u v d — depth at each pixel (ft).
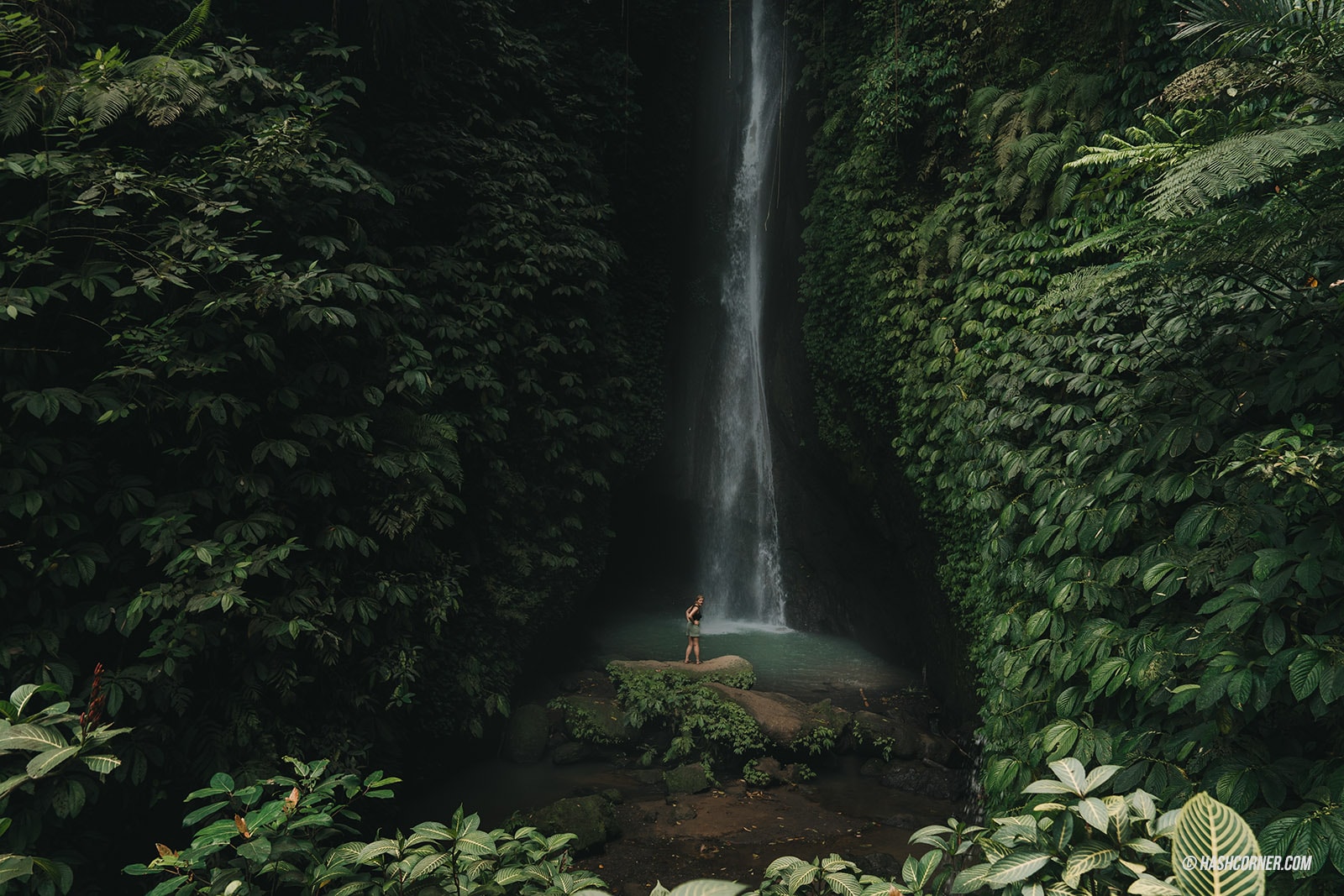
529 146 32.99
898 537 36.88
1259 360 14.82
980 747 27.73
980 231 27.20
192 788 15.87
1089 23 25.96
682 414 56.29
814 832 25.49
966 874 8.18
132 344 15.98
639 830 25.43
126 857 15.12
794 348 46.68
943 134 30.83
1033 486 19.99
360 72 27.09
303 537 19.10
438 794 27.02
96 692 10.69
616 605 54.39
